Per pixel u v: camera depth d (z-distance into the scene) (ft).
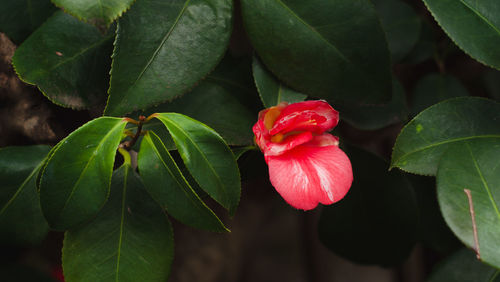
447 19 1.89
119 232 1.88
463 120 1.89
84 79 1.91
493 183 1.81
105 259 1.86
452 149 1.85
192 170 1.78
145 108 1.82
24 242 1.89
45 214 1.76
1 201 1.88
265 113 1.85
